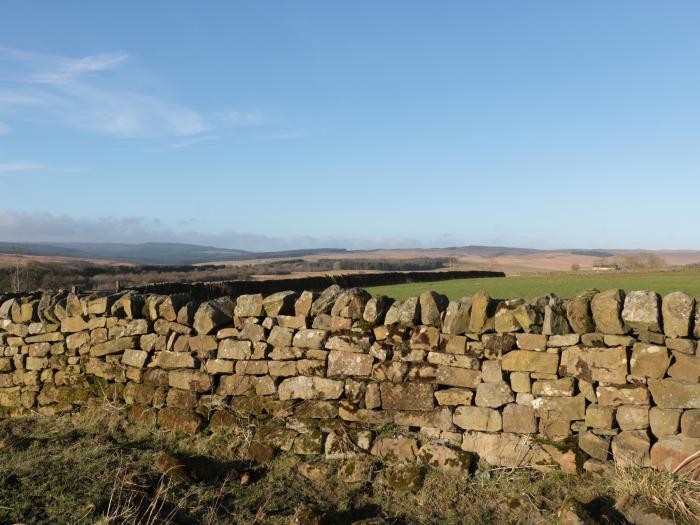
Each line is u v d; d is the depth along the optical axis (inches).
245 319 309.9
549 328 250.7
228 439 284.5
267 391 296.0
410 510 224.4
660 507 204.2
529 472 239.6
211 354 312.5
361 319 286.2
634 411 233.3
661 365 231.0
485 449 251.6
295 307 301.0
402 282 1957.4
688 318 229.6
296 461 263.7
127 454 266.2
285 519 213.6
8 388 375.9
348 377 282.7
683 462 219.5
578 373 245.9
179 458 254.7
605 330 243.0
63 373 354.3
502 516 216.4
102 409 329.7
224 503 226.4
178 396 311.9
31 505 209.2
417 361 273.1
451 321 267.4
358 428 272.5
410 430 268.1
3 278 964.0
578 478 232.5
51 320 367.2
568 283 1592.0
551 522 206.4
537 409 249.1
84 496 216.4
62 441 286.7
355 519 220.1
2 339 382.3
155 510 212.5
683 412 225.1
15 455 261.7
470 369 263.3
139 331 333.4
